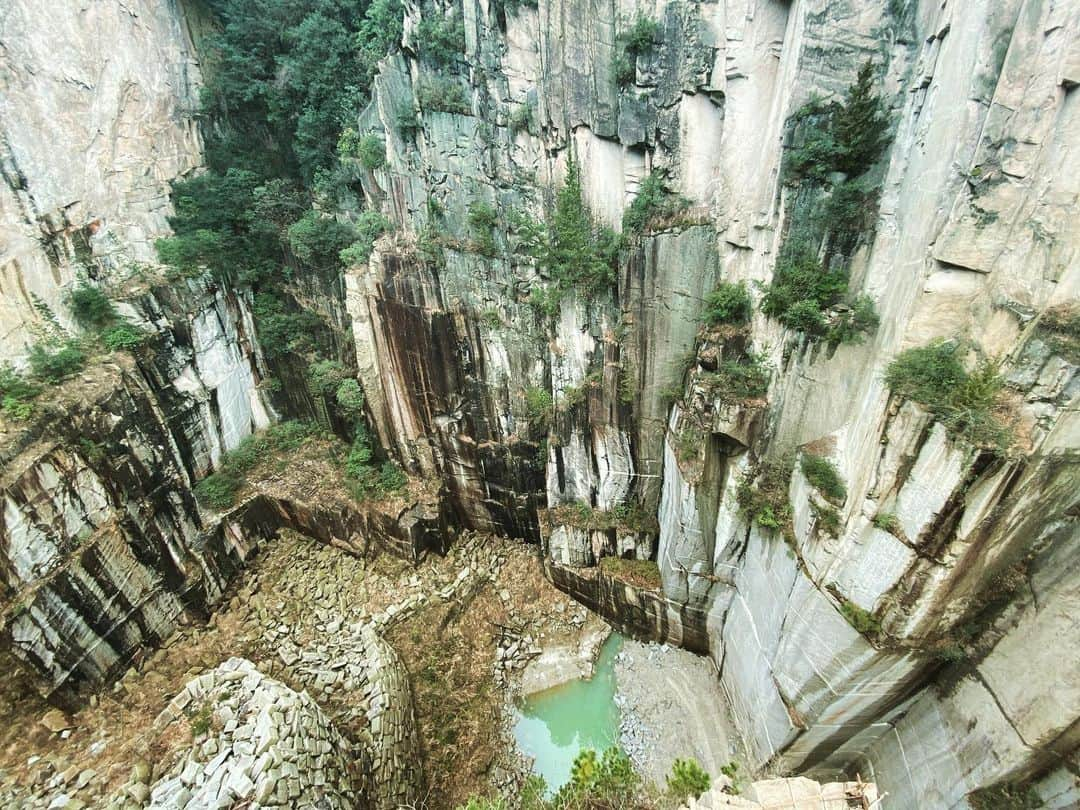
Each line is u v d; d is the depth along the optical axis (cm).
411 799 1706
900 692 1295
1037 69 882
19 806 1444
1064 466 941
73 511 1712
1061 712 976
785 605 1464
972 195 998
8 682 1619
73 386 1845
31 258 1930
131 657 1881
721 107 1511
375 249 2162
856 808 882
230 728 1493
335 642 2042
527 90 1797
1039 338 928
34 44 1912
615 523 2148
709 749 1778
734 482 1678
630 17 1509
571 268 1839
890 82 1196
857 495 1223
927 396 1039
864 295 1327
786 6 1336
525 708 1989
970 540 1005
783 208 1388
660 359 1819
